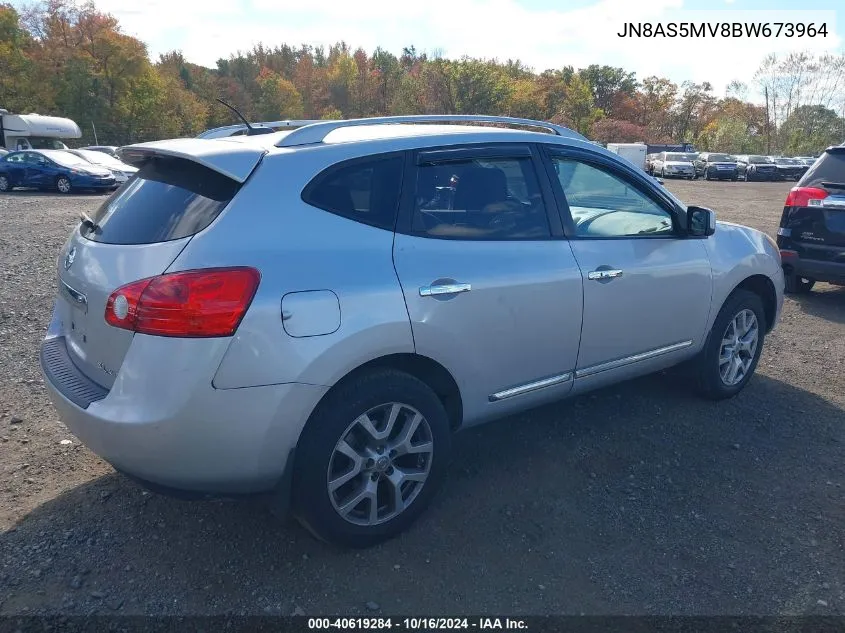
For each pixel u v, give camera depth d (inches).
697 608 105.7
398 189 121.0
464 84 2391.7
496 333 128.0
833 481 144.3
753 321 186.2
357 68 3666.3
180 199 110.2
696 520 128.9
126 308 101.1
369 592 107.8
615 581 111.5
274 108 3243.1
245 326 99.7
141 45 2299.5
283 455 105.2
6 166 893.8
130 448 100.3
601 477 143.6
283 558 115.3
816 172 288.7
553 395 144.3
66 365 117.6
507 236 132.8
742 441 161.3
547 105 3270.2
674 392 189.5
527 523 126.9
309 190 111.9
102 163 948.6
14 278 303.7
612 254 147.9
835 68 2361.0
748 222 610.9
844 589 110.3
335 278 108.3
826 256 282.0
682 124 3400.6
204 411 98.8
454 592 108.3
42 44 2255.2
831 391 194.9
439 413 121.7
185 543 118.8
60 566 111.7
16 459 145.6
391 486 118.0
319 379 105.3
